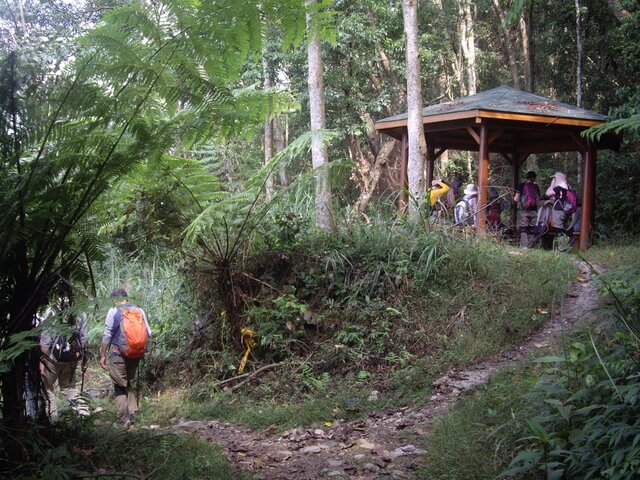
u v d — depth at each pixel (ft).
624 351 12.32
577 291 24.71
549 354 17.12
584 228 35.86
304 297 24.20
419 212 27.48
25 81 11.41
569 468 9.82
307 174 21.26
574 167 65.16
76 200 13.39
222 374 22.18
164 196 19.51
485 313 22.59
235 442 16.25
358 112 59.41
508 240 36.17
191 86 13.04
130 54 11.96
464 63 75.46
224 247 23.12
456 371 19.44
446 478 11.79
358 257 25.13
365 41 57.11
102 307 12.63
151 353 23.98
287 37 12.89
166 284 29.17
